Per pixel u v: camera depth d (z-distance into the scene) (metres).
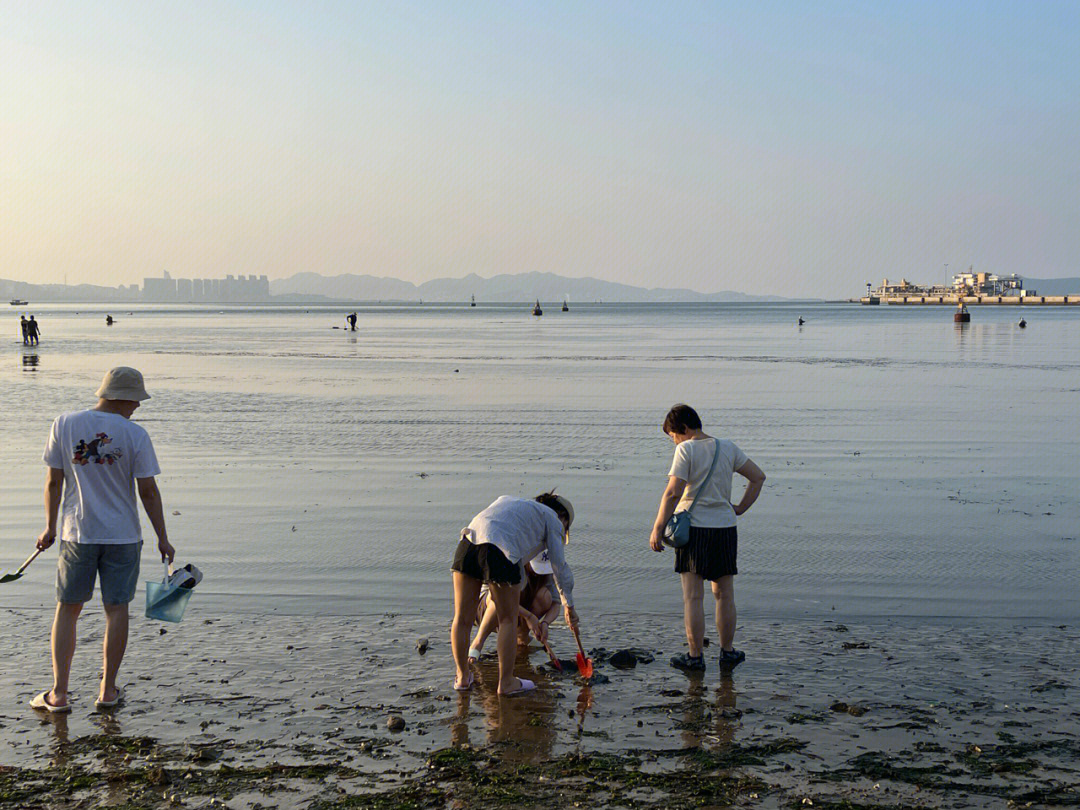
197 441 17.06
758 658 6.55
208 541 9.81
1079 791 4.68
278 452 15.80
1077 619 7.34
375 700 5.82
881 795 4.64
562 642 6.96
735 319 131.50
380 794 4.65
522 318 141.38
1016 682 6.07
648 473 13.81
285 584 8.28
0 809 4.48
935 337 67.50
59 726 5.42
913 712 5.63
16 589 8.06
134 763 4.98
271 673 6.23
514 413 21.33
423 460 14.97
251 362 39.75
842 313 176.50
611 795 4.64
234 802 4.57
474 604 6.01
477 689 6.04
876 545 9.63
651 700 5.85
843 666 6.38
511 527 6.00
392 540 9.85
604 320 127.00
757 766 4.96
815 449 16.08
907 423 19.44
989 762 4.99
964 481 13.16
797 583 8.34
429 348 52.22
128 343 58.03
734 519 6.49
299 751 5.12
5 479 13.30
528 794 4.65
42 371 33.66
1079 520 10.73
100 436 5.76
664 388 27.58
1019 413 21.17
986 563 8.94
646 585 8.33
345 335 72.25
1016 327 90.19
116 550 5.73
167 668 6.30
